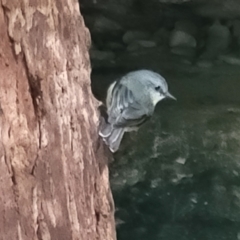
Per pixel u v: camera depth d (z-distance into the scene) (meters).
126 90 2.92
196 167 4.96
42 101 2.45
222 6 6.35
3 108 2.27
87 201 2.81
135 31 6.59
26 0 2.36
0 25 2.27
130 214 4.64
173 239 4.43
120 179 4.88
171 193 4.78
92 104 2.86
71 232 2.67
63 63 2.61
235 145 5.07
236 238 4.43
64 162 2.61
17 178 2.34
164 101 5.44
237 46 6.33
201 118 5.25
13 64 2.33
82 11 6.52
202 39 6.47
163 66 6.02
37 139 2.44
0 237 2.28
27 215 2.39
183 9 6.48
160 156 5.02
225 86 5.64
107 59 6.11
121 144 5.05
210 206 4.68
